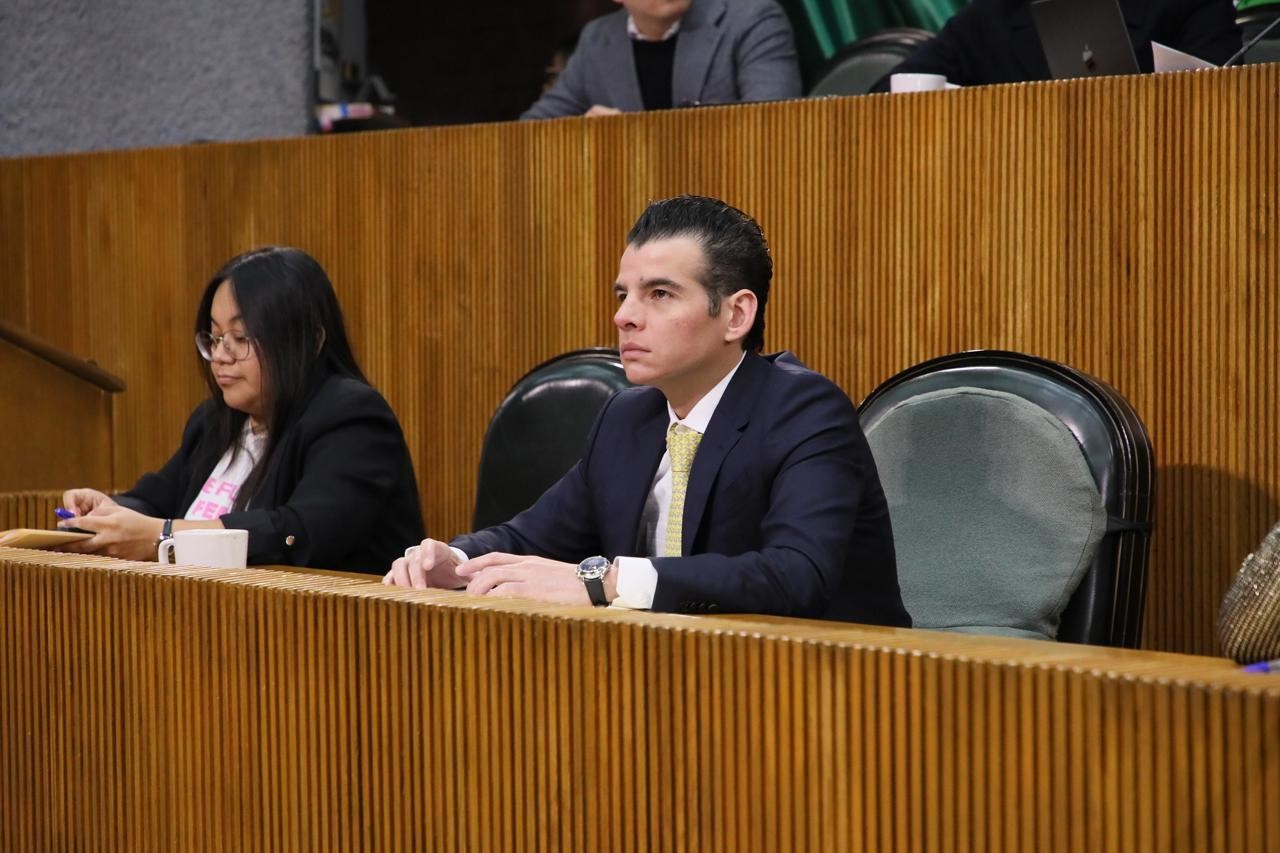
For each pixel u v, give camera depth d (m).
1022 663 2.31
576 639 2.75
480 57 13.64
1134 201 5.65
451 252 7.45
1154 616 5.64
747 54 8.67
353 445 5.77
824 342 6.36
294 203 7.93
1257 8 6.26
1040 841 2.28
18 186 8.81
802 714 2.51
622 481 4.54
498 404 7.35
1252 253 5.43
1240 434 5.47
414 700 2.97
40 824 3.73
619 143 6.91
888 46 9.09
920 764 2.39
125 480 8.57
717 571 3.77
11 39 10.38
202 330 5.98
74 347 8.67
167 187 8.33
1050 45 6.23
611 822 2.71
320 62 11.70
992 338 5.96
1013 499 4.80
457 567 3.85
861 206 6.25
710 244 4.32
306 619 3.13
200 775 3.35
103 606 3.55
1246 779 2.10
